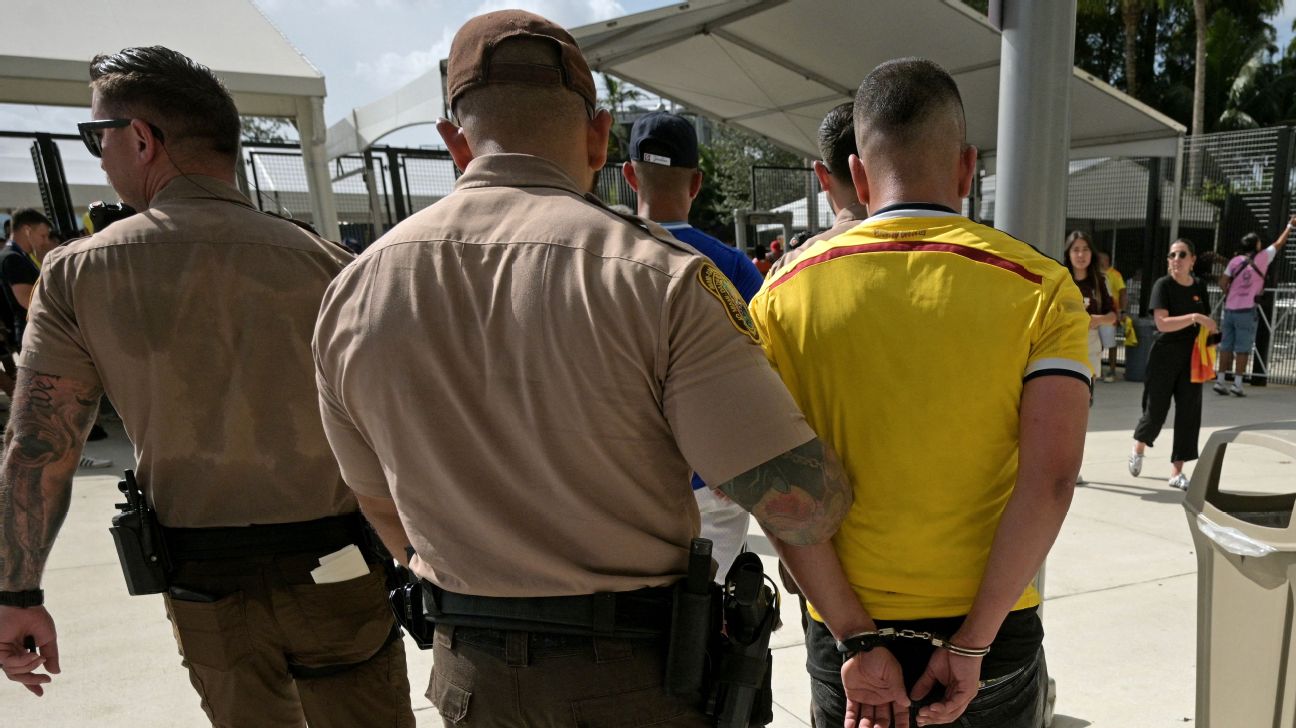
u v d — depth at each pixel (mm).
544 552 1030
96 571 3738
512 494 1024
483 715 1084
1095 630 2918
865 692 1190
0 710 2559
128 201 1614
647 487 1037
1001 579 1097
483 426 1010
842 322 1188
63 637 3072
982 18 6379
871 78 1300
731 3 5980
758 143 26469
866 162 1306
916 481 1172
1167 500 4461
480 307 993
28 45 5406
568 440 986
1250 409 6977
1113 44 29578
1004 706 1246
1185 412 4621
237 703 1558
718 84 8602
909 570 1205
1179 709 2404
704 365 959
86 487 5234
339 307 1093
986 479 1170
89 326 1437
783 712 2482
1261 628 1536
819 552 1190
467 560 1062
